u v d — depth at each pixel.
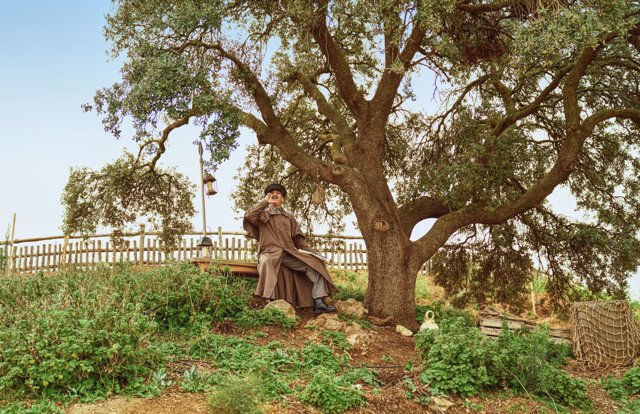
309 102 15.21
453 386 7.02
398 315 10.99
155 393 6.16
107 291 8.55
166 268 9.66
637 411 7.29
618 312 9.65
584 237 13.88
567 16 7.90
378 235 11.41
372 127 12.01
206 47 10.94
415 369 7.65
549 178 11.28
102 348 6.18
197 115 9.87
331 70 13.42
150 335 7.68
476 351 7.19
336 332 8.90
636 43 10.52
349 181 11.62
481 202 11.90
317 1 10.76
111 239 14.84
